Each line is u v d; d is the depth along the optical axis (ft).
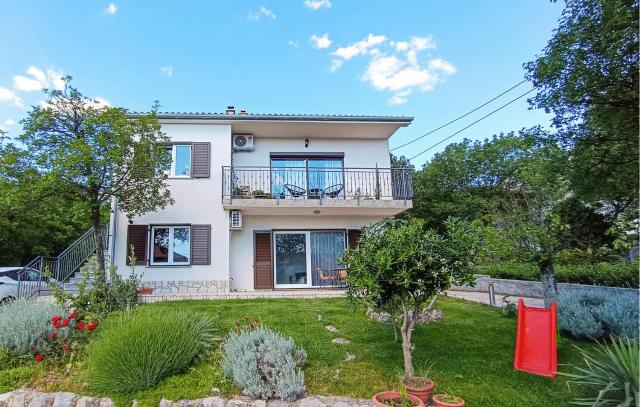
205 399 14.90
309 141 47.73
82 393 15.47
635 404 11.73
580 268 37.70
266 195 42.83
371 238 15.92
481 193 86.53
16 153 30.48
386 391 15.23
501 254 27.14
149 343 16.14
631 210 25.43
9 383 16.08
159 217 40.75
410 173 46.11
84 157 30.17
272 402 14.74
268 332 18.49
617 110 20.85
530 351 17.61
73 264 42.93
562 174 25.21
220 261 40.78
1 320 18.60
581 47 20.45
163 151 36.42
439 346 20.63
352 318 25.32
